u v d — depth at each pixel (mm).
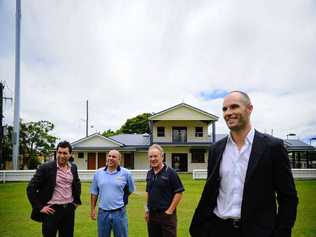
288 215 2449
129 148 36750
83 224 8180
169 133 37125
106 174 5000
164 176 4645
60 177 4766
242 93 2674
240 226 2527
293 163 39844
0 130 24609
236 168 2600
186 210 10289
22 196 13977
